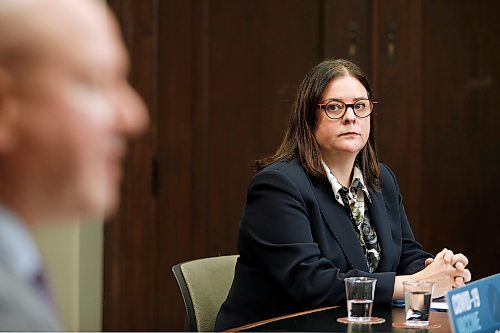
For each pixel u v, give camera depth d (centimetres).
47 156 140
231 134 973
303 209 537
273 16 973
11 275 142
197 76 964
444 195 995
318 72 566
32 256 148
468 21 986
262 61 973
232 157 973
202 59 964
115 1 936
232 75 970
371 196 579
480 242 997
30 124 139
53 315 151
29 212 145
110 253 936
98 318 936
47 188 142
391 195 604
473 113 989
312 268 511
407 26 983
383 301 500
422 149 989
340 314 471
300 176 548
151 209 957
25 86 139
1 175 141
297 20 974
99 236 934
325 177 553
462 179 995
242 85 973
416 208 991
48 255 907
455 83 988
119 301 942
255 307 537
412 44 984
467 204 994
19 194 142
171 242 964
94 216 146
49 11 141
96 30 144
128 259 948
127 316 946
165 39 956
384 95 983
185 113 964
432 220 995
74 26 142
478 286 365
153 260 957
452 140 991
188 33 961
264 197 541
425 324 438
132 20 943
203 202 970
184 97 962
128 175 951
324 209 546
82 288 925
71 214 145
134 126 148
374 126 585
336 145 553
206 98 968
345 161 562
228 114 973
